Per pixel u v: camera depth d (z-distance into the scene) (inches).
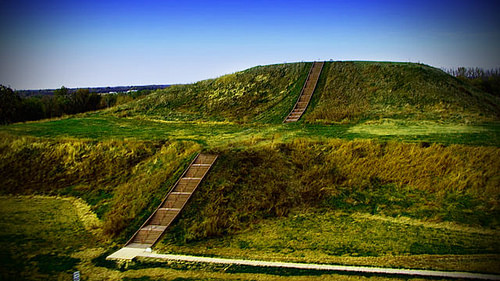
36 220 740.0
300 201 768.3
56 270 561.0
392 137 943.0
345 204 756.6
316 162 869.2
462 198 720.3
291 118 1325.0
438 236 621.9
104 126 1311.5
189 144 986.1
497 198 701.3
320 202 767.7
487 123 1090.1
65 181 895.7
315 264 542.0
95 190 856.9
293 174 835.4
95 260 596.4
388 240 617.0
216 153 887.7
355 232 654.5
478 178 748.6
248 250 608.1
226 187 778.8
